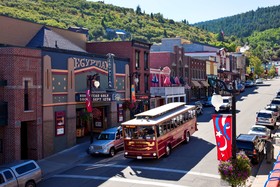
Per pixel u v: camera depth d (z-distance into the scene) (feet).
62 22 518.78
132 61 132.57
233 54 364.99
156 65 184.65
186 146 94.99
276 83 355.56
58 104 91.71
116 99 110.73
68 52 96.32
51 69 89.35
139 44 138.41
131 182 63.87
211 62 256.93
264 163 76.02
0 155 79.00
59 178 68.85
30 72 82.23
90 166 77.61
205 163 76.02
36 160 83.61
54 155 88.17
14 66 77.51
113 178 67.05
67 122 94.79
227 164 46.93
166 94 157.48
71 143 96.27
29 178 58.44
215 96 47.47
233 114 47.21
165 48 279.28
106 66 114.73
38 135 84.28
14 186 55.31
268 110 123.44
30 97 82.33
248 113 154.61
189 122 102.01
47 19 482.69
